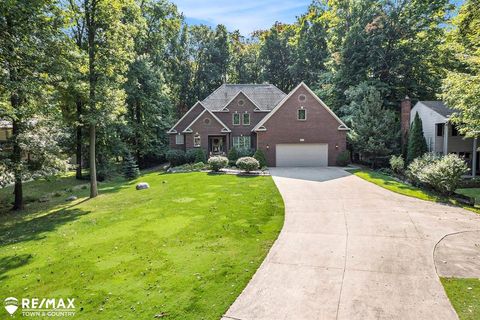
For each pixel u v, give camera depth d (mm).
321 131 26625
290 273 6566
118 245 8867
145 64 30109
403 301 5371
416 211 11328
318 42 42000
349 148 29766
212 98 33969
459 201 12641
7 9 11523
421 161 16281
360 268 6707
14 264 7941
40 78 13352
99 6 16203
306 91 26500
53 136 15617
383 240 8383
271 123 26531
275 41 49000
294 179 18953
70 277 6969
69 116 17797
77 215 13141
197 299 5684
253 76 55406
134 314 5309
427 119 23391
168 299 5738
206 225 10281
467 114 12336
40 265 7797
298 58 42906
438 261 6965
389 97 30094
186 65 48719
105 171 24766
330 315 5035
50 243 9562
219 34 50438
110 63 17047
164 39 37531
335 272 6551
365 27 29031
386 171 21312
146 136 31453
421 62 28375
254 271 6707
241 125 32500
